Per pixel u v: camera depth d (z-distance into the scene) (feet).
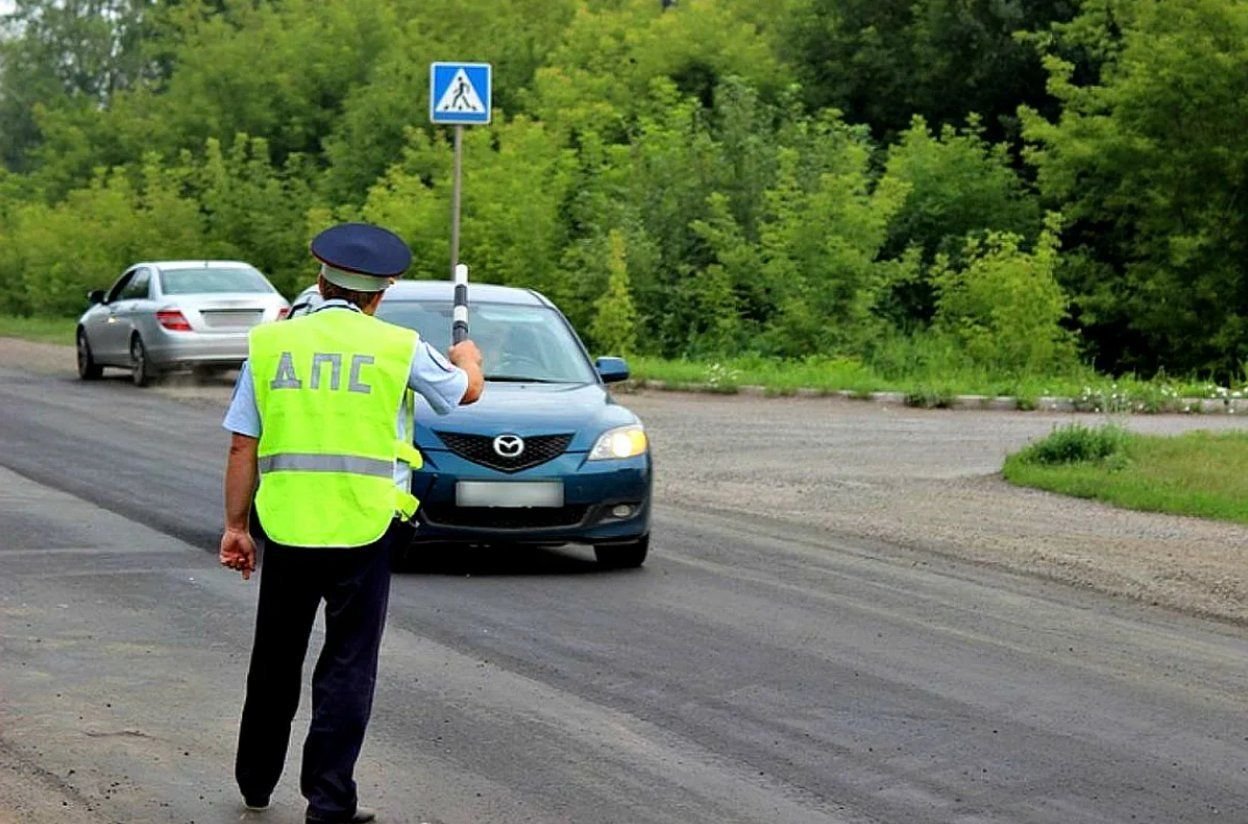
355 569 57.41
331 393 57.26
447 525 104.37
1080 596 104.37
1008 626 95.20
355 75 446.60
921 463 163.12
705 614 95.35
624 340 271.69
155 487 135.85
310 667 81.20
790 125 309.22
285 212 376.89
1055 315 263.29
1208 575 110.73
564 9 434.30
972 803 63.87
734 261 279.69
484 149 323.16
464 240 300.40
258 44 468.34
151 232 390.21
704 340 278.46
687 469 156.04
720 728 72.64
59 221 428.56
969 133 324.60
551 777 65.26
